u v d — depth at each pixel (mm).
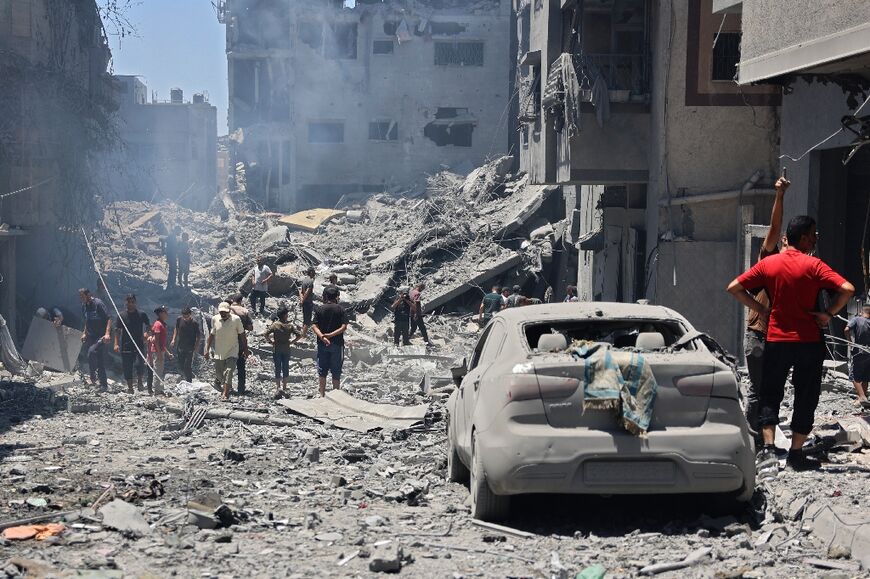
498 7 56688
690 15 22469
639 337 8141
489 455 7559
